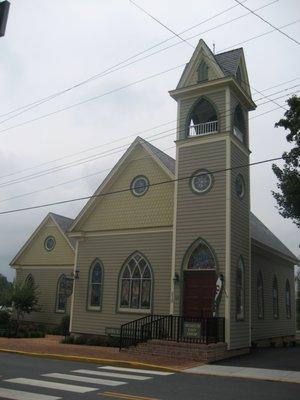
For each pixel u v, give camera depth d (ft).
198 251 70.49
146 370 51.06
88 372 47.14
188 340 62.28
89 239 85.20
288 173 62.23
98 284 82.48
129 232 80.53
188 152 74.43
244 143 78.43
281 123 61.21
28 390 35.68
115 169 84.28
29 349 64.28
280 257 99.25
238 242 70.74
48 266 112.78
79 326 81.92
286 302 105.09
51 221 115.55
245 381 44.45
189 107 76.48
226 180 69.92
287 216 63.36
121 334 67.10
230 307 65.77
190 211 71.82
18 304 105.50
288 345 96.63
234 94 75.66
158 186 79.46
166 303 73.20
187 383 41.78
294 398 35.35
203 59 76.48
